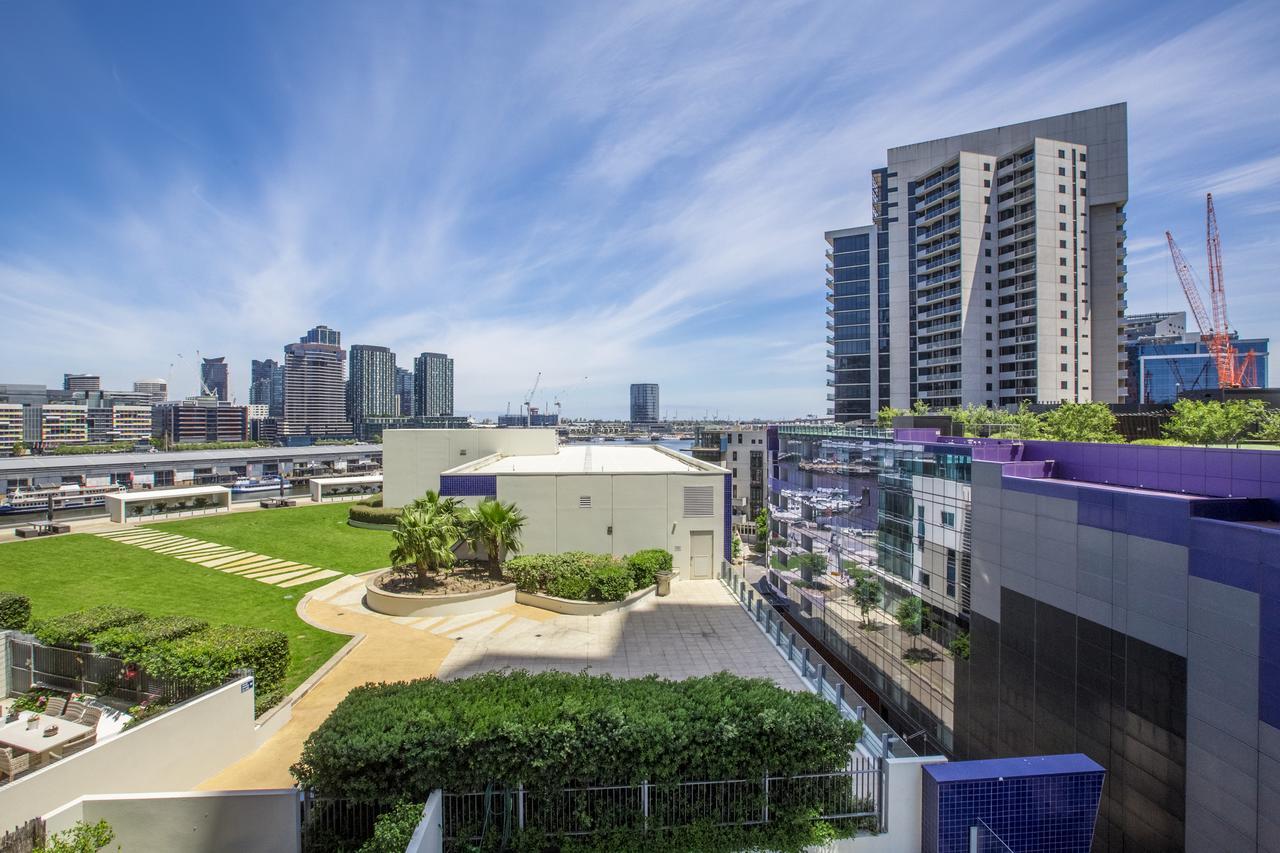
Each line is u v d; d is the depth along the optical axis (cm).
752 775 962
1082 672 1502
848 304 11506
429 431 4712
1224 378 12150
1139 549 1344
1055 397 8806
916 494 2319
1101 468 1706
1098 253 9500
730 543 3122
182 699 1454
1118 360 9350
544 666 1903
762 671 1841
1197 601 1202
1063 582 1570
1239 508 1226
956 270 9481
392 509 4538
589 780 952
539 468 3716
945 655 2111
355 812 957
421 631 2247
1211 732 1165
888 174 10756
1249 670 1093
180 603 2597
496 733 938
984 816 911
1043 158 8981
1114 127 9362
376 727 952
